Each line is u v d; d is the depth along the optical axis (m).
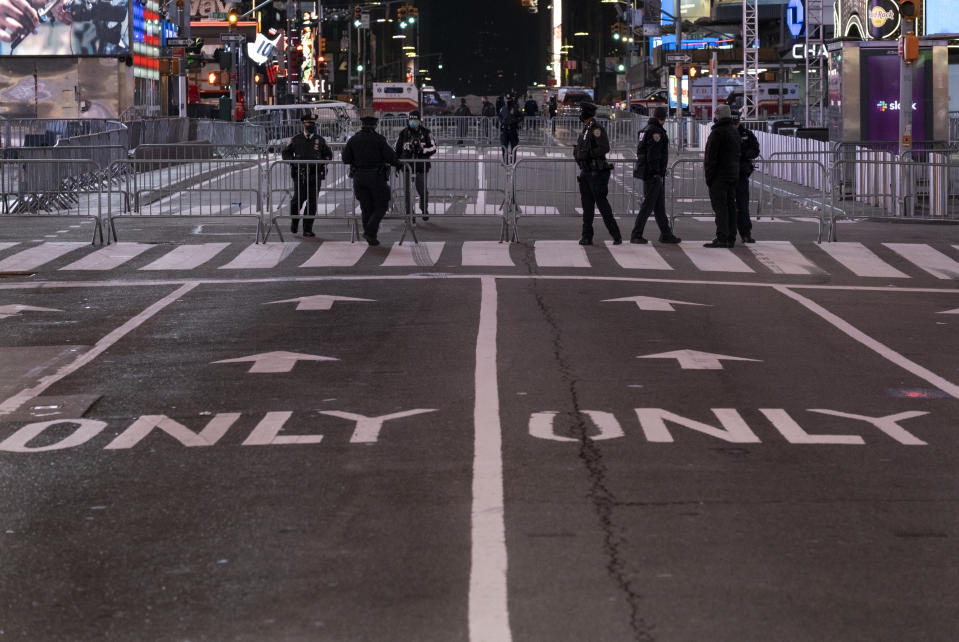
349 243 21.12
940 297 16.03
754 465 8.05
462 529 6.74
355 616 5.55
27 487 7.73
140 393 10.49
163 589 5.91
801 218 23.59
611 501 7.25
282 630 5.41
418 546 6.47
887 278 17.77
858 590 5.83
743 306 15.05
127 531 6.81
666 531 6.69
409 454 8.34
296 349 12.30
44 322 14.20
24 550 6.51
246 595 5.82
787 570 6.10
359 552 6.39
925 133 33.50
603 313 14.32
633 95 123.62
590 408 9.67
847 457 8.26
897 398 10.16
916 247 20.94
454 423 9.20
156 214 22.94
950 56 63.03
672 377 10.88
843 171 27.38
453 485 7.59
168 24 67.31
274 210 25.34
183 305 15.25
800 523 6.84
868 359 11.87
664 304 14.98
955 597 5.74
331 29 164.38
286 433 8.98
